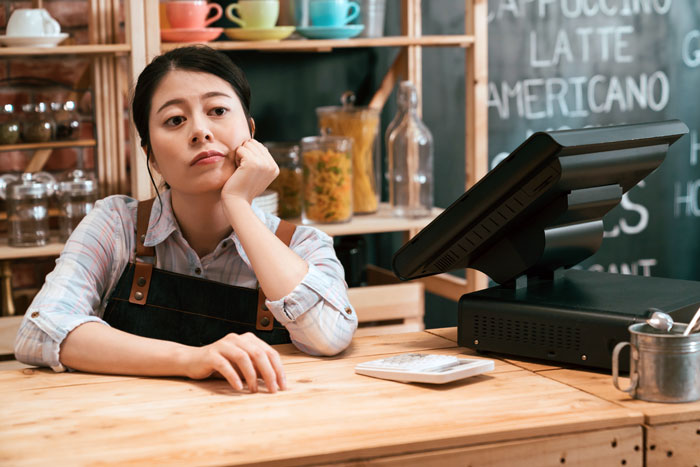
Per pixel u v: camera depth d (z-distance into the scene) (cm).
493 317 121
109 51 216
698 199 321
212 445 88
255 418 96
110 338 119
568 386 106
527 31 293
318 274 130
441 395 103
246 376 107
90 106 250
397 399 102
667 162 316
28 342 123
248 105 143
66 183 221
